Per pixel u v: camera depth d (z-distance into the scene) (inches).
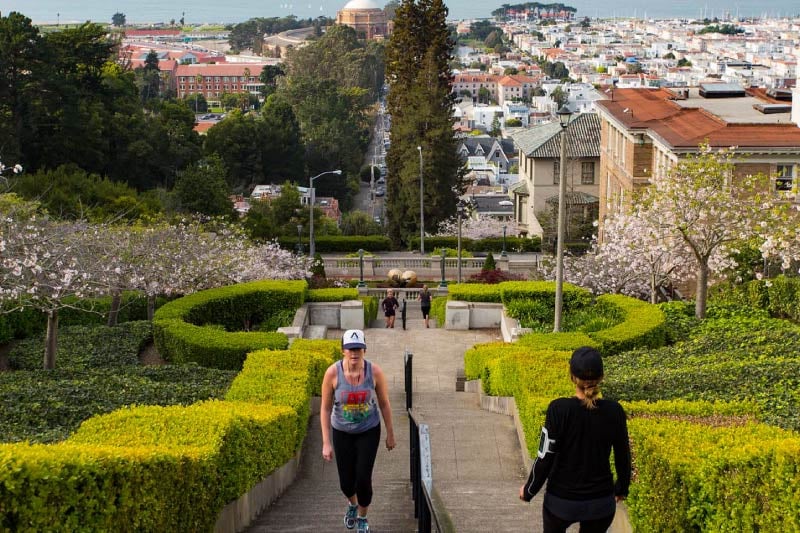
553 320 1230.3
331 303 1336.1
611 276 1530.5
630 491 434.9
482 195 6131.9
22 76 3213.6
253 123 5492.1
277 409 577.9
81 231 1123.3
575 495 317.1
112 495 341.1
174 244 1321.4
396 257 2908.5
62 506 314.7
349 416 427.8
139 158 3850.9
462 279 2536.9
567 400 319.9
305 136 6254.9
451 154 3415.4
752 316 1178.6
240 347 959.0
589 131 3513.8
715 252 1355.8
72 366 973.8
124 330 1123.3
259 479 525.7
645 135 2038.6
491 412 810.2
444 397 929.5
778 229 1085.1
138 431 458.9
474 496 540.1
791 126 1745.8
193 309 1144.8
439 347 1235.2
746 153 1680.6
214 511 447.8
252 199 4010.8
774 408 590.6
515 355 740.0
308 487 610.9
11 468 298.8
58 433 561.3
